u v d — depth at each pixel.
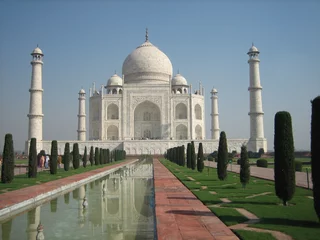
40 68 99.19
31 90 98.00
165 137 111.38
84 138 117.69
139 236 16.09
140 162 83.25
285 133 20.09
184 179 35.22
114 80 124.31
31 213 21.12
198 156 45.22
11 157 33.47
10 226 17.77
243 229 14.38
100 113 112.50
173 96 113.38
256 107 100.19
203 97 118.75
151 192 30.97
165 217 16.77
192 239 13.02
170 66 128.62
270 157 90.38
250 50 101.25
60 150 98.81
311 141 15.97
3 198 23.08
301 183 30.98
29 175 38.97
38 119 98.06
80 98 118.44
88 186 35.50
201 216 17.02
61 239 15.44
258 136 99.81
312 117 16.05
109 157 78.56
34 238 15.52
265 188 27.75
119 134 111.62
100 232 16.73
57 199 26.55
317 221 15.70
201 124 117.44
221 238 13.12
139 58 123.88
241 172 27.95
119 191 31.67
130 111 112.50
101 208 22.86
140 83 117.00
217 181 33.34
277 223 15.38
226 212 17.69
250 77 101.44
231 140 101.50
